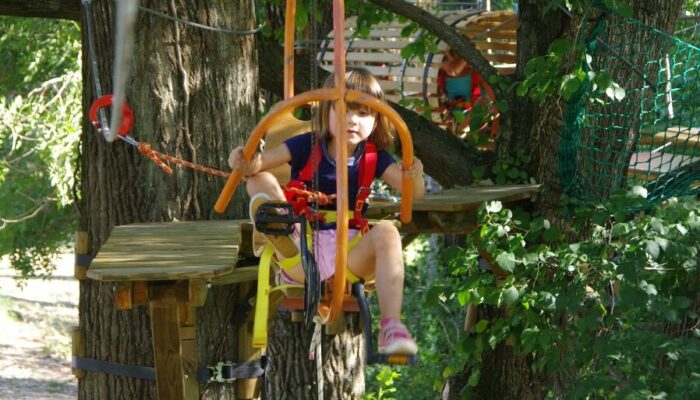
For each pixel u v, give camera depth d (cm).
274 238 952
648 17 1644
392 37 2112
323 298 952
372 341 938
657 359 1445
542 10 1777
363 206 983
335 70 862
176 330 1220
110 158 1490
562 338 1570
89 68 1560
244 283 1455
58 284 7081
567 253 1560
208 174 1484
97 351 1506
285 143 978
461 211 1595
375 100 870
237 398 1487
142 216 1476
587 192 1706
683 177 1691
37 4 1688
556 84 1611
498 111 1911
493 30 2006
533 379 1862
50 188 4159
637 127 1694
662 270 1421
